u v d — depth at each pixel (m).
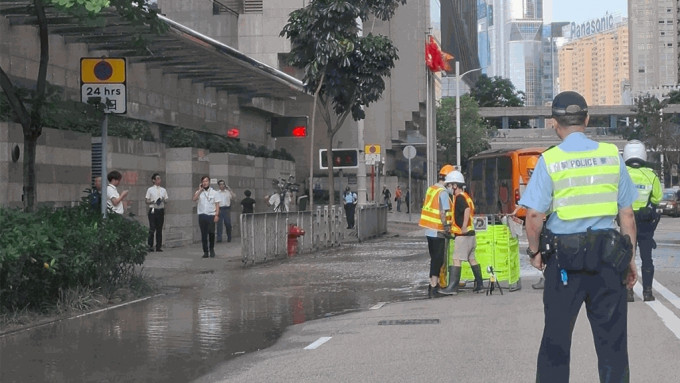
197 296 16.36
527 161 41.28
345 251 28.25
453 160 94.69
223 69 31.45
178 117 32.47
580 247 6.12
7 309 12.74
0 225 12.63
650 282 13.70
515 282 16.34
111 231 14.91
